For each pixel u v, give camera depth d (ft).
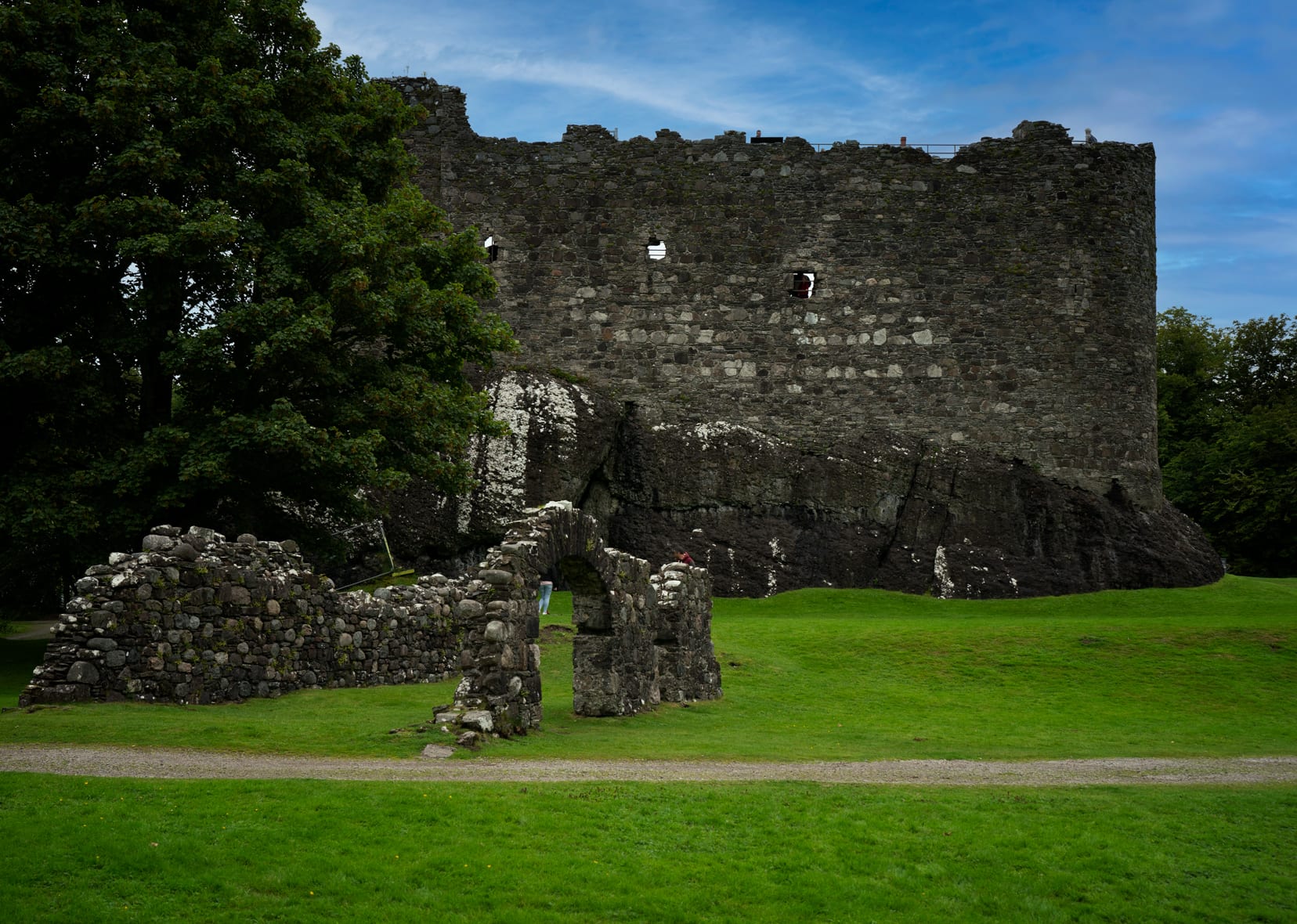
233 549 55.21
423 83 126.93
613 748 47.01
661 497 116.88
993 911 31.07
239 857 29.53
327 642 60.34
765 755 47.98
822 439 122.11
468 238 89.56
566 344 123.44
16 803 32.24
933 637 83.76
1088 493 122.01
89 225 67.00
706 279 124.16
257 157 75.82
